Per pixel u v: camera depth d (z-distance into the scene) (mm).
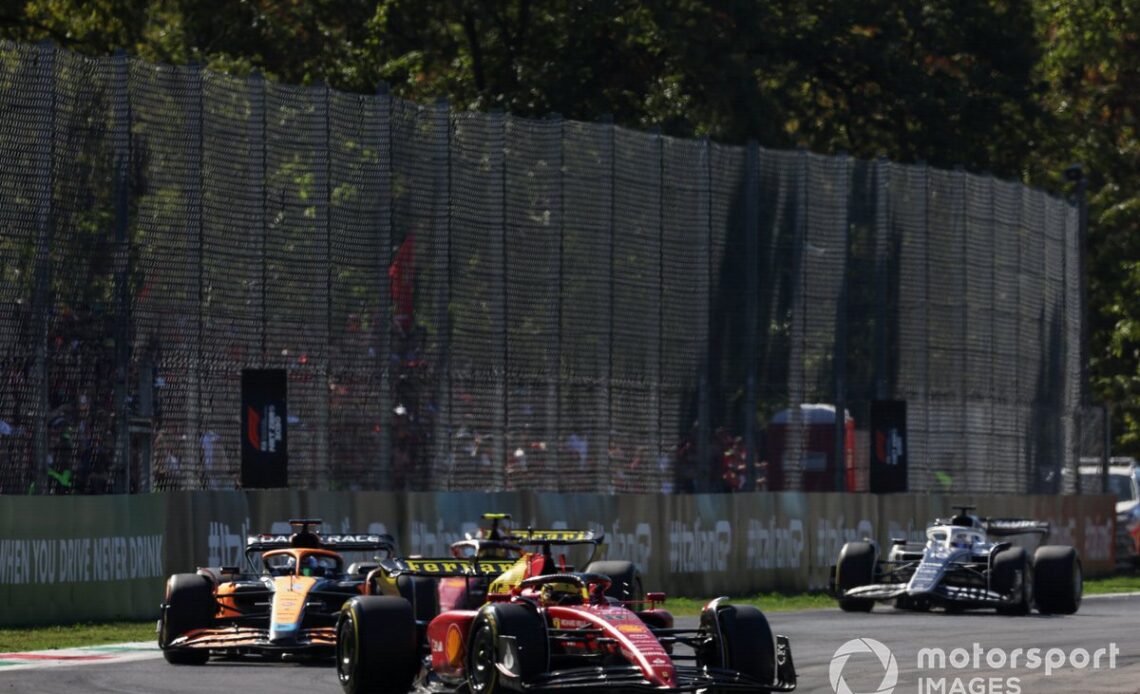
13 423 74438
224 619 61438
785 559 102438
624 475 96312
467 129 91500
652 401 97750
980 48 166000
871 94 163500
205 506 79500
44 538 72938
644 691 44062
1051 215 127625
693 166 100688
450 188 90438
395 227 88375
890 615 85375
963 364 114750
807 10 158375
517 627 44938
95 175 77750
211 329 81250
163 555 78062
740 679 44750
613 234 96625
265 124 84250
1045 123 167625
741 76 145625
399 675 49000
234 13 144125
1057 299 127938
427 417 88625
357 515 84500
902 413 105250
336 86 146375
